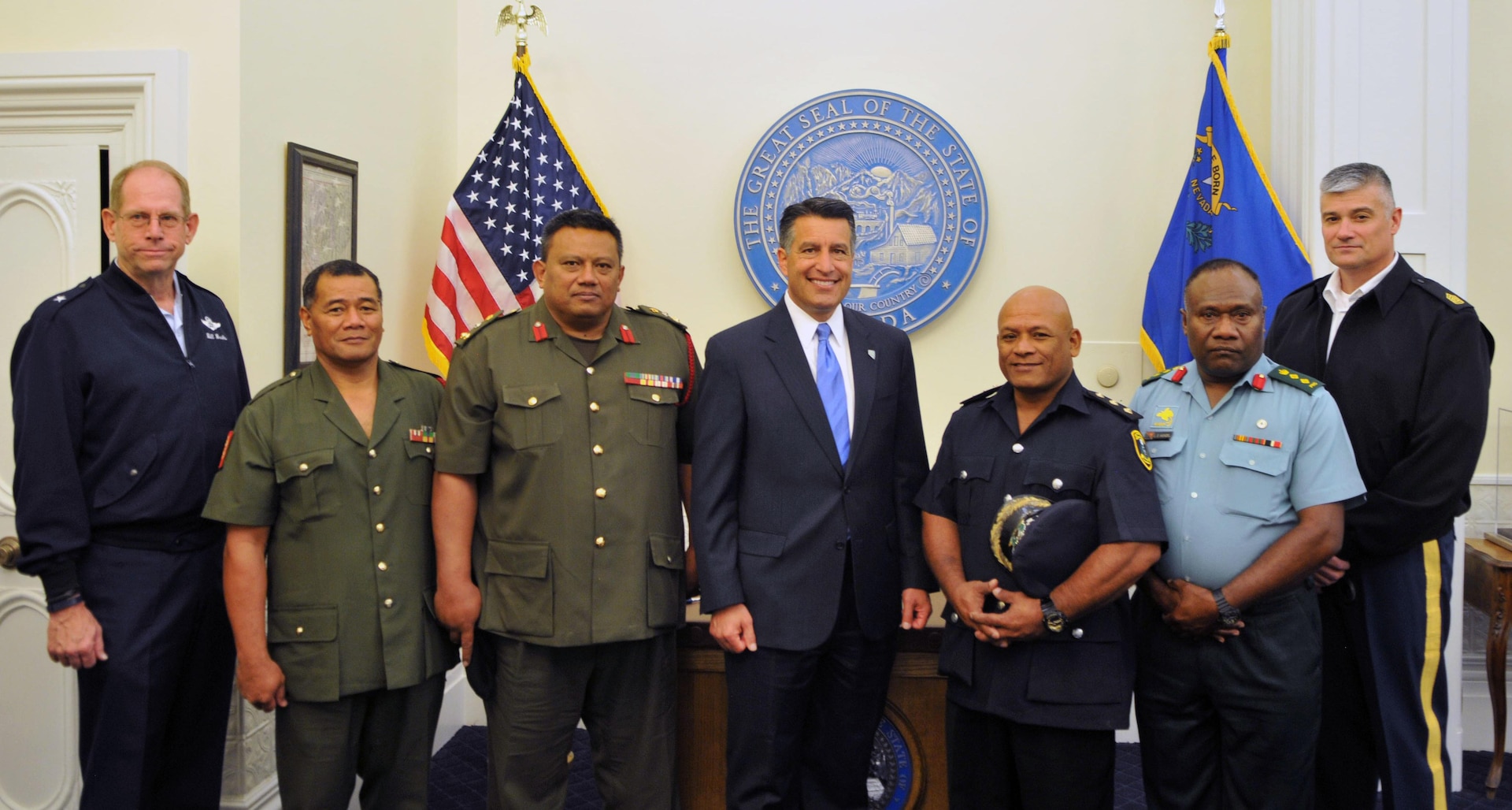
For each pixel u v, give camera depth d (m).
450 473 2.20
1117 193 3.46
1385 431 2.28
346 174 2.99
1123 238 3.46
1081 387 2.14
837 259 2.17
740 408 2.19
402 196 3.34
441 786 3.19
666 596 2.22
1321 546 2.02
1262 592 2.01
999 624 2.01
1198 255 3.24
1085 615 2.00
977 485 2.13
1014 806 2.18
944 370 3.54
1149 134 3.44
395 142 3.28
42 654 2.65
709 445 2.18
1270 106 3.38
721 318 3.62
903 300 3.50
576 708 2.23
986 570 2.10
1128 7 3.44
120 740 2.16
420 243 3.48
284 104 2.69
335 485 2.15
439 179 3.61
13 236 2.63
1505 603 3.02
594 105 3.63
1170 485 2.15
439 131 3.59
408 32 3.36
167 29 2.54
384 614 2.17
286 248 2.70
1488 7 3.39
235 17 2.51
